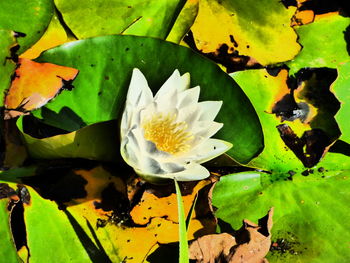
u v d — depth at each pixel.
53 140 1.11
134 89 1.14
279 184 1.17
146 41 1.16
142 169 1.12
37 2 1.18
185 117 1.16
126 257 1.12
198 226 1.14
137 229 1.13
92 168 1.15
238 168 1.18
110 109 1.16
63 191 1.13
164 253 1.12
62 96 1.15
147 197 1.14
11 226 1.11
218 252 1.13
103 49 1.16
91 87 1.16
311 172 1.18
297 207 1.16
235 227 1.15
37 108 1.13
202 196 1.15
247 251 1.13
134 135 1.10
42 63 1.15
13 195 1.11
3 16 1.17
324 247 1.15
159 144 1.16
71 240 1.11
